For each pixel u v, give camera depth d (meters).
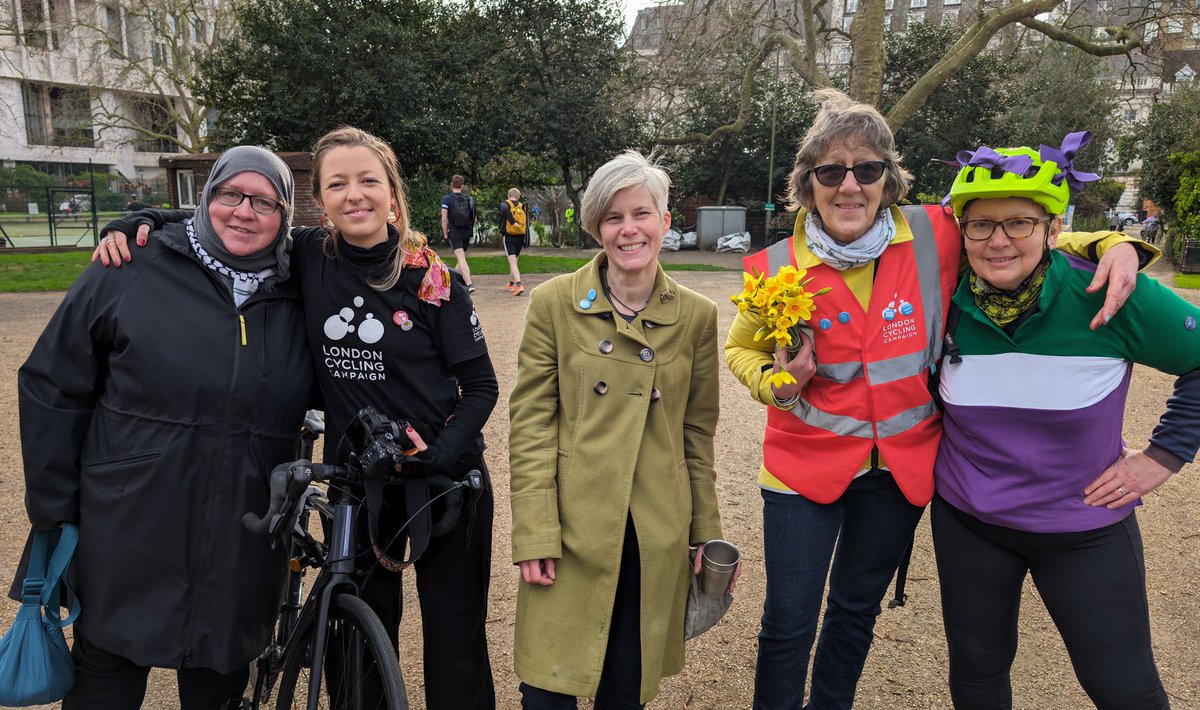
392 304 2.05
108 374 1.99
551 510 2.07
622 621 2.14
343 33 22.25
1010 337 1.93
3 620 3.10
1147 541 3.99
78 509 1.98
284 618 2.45
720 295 12.78
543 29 23.86
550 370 2.13
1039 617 3.34
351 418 2.11
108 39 27.03
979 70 26.78
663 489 2.10
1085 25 16.41
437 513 2.15
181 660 1.98
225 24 25.72
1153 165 21.62
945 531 2.09
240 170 1.97
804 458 2.16
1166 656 3.01
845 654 2.34
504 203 12.28
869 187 1.98
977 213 1.85
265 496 2.05
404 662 2.94
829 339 2.09
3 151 40.78
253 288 2.05
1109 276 1.79
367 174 1.97
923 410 2.09
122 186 40.50
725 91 27.95
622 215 1.99
